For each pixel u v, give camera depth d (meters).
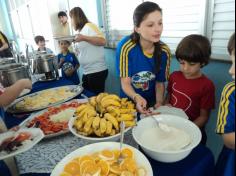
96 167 0.63
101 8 2.61
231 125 0.78
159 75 1.34
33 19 4.90
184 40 1.17
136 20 1.14
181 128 0.84
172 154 0.67
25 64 1.73
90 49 2.28
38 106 1.37
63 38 2.50
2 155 0.74
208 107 1.23
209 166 0.78
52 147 0.91
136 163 0.67
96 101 0.95
